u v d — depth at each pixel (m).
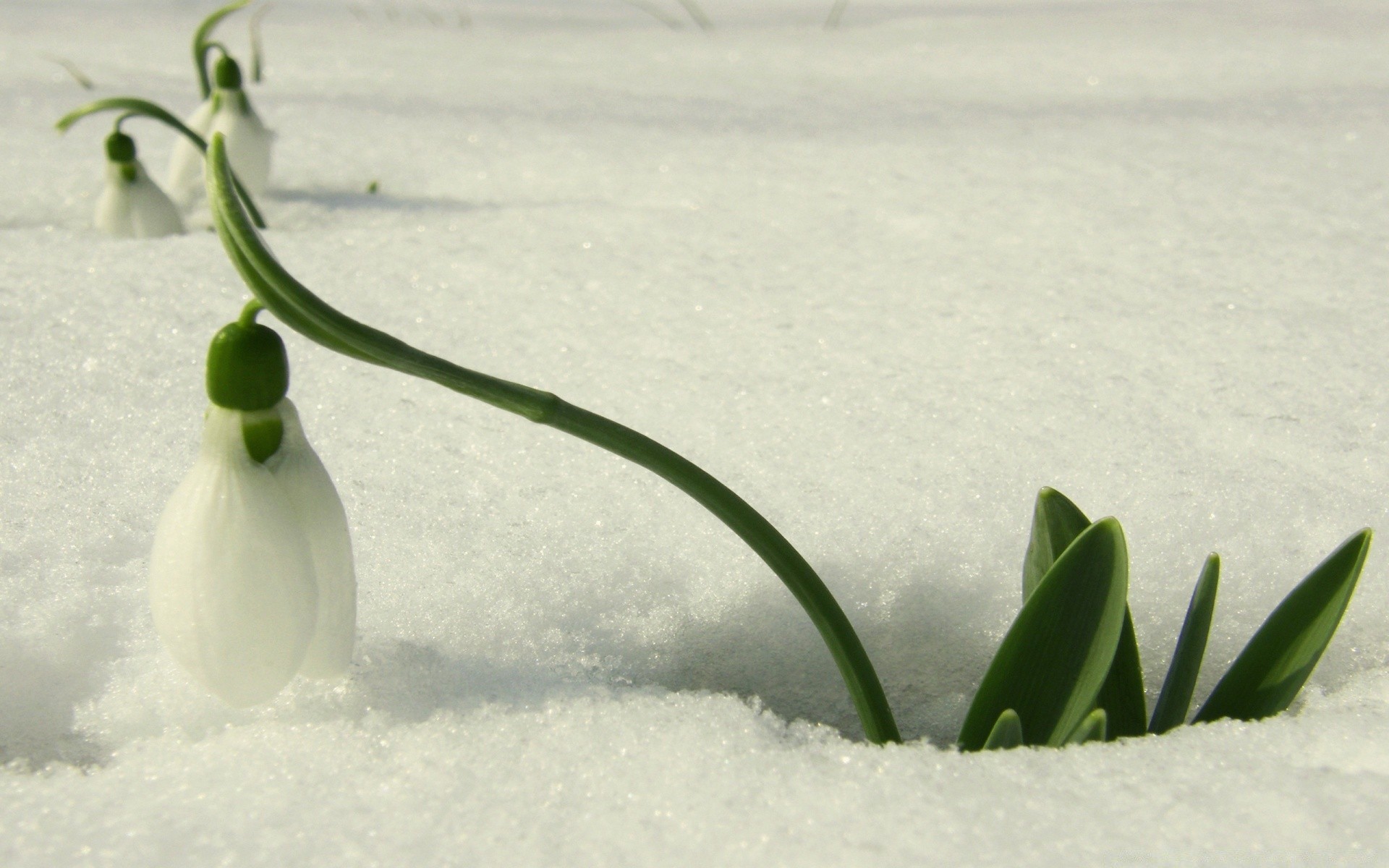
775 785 0.27
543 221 0.53
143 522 0.31
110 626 0.29
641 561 0.31
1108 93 0.81
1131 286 0.44
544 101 0.79
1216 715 0.28
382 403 0.35
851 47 1.04
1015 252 0.49
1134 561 0.31
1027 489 0.32
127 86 0.81
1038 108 0.76
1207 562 0.28
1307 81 0.83
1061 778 0.27
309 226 0.53
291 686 0.28
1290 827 0.26
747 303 0.43
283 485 0.26
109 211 0.49
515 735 0.28
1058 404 0.35
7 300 0.41
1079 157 0.64
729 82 0.87
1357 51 0.94
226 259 0.46
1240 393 0.35
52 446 0.33
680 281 0.46
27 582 0.30
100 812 0.26
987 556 0.31
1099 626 0.27
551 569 0.31
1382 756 0.27
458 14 1.25
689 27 1.19
